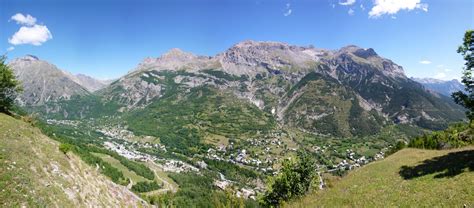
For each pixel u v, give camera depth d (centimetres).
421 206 2712
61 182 3875
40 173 3666
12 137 4075
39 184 3428
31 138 4438
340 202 3606
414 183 3616
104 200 4694
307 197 4534
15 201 2939
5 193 2947
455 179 3259
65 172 4216
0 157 3422
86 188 4397
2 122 4384
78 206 3725
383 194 3450
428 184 3391
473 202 2459
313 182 5178
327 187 5200
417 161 5200
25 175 3384
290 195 4981
